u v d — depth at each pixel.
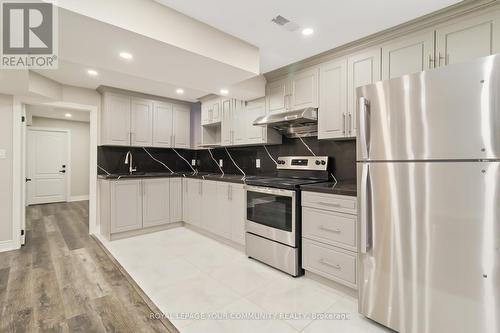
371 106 1.61
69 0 1.43
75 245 3.22
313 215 2.22
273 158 3.43
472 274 1.26
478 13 1.68
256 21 1.95
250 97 3.24
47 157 6.13
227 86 2.81
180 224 4.17
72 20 1.52
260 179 2.89
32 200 5.92
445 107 1.32
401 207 1.48
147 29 1.71
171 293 2.09
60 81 3.34
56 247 3.14
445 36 1.82
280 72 2.94
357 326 1.68
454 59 1.78
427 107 1.38
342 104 2.39
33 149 5.94
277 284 2.24
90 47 1.87
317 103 2.60
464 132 1.26
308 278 2.35
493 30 1.62
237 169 4.02
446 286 1.34
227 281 2.29
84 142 6.67
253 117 3.31
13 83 2.66
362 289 1.71
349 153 2.62
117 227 3.46
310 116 2.54
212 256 2.88
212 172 4.53
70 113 5.14
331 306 1.91
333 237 2.08
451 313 1.33
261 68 2.87
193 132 4.73
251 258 2.83
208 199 3.53
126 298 2.00
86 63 2.17
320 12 1.82
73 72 3.00
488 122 1.20
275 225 2.53
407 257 1.47
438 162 1.34
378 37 2.13
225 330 1.64
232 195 3.12
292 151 3.16
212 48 2.05
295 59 2.63
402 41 2.03
